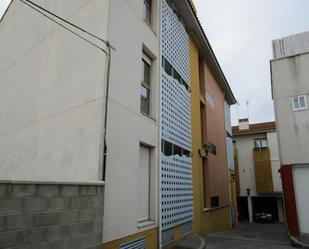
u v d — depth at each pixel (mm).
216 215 15680
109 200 5777
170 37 10570
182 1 11352
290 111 13852
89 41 6590
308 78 13852
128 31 7297
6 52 10516
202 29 13391
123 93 6727
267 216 27109
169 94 9812
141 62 7996
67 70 7020
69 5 7500
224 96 21031
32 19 9234
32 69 8586
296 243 10703
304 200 12625
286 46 15820
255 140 28734
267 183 26641
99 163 5551
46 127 7250
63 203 4211
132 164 6805
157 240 7820
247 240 11766
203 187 14227
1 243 3410
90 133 5918
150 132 8062
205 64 15961
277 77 14500
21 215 3648
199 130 13422
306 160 13000
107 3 6488
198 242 9516
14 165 8297
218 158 17031
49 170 6754
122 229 6121
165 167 8852
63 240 4133
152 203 7938
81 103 6340
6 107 9609
